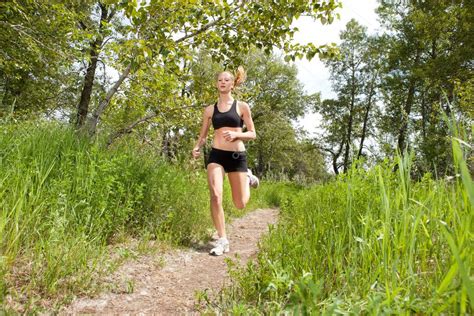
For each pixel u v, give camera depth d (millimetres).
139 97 6812
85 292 2418
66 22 9469
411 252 1617
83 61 8406
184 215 4754
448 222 1794
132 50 5328
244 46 6391
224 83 4590
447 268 1644
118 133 6203
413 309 1392
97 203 3484
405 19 26141
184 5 5148
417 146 2406
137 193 4359
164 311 2324
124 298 2482
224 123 4539
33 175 3332
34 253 2600
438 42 25484
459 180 1602
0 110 4836
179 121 7105
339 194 3836
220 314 2146
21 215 2736
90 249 2967
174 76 6230
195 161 6586
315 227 2822
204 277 3145
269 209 11703
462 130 1501
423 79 20906
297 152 50875
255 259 3678
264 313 1990
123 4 4781
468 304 1244
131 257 3326
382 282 1796
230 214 7730
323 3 5348
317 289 1510
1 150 3525
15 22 9914
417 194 2496
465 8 21750
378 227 2330
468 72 20547
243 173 4637
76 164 3807
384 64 27125
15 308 1974
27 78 13961
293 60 6062
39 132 4262
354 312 1392
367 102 34062
